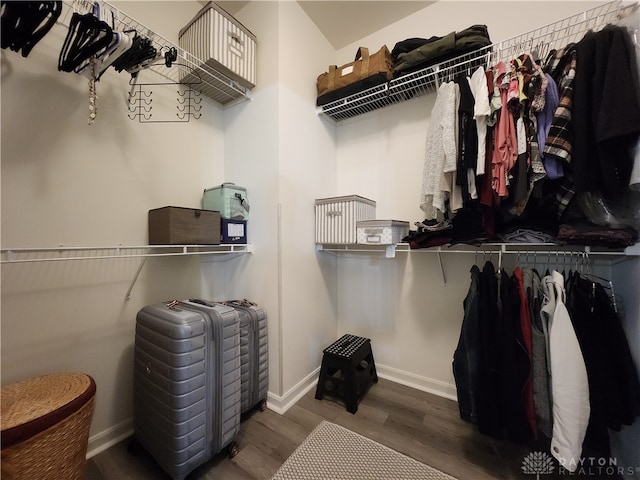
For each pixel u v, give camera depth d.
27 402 0.92
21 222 1.08
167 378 1.08
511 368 1.08
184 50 1.48
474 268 1.37
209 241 1.51
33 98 1.11
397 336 1.97
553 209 1.27
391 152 2.00
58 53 1.18
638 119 0.86
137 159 1.46
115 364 1.36
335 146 2.24
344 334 2.21
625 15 1.00
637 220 1.01
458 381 1.27
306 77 1.89
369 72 1.67
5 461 0.77
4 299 1.05
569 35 1.29
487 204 1.22
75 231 1.23
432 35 1.84
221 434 1.19
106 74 1.34
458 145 1.27
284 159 1.67
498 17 1.62
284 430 1.42
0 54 1.04
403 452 1.27
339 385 1.66
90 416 1.02
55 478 0.88
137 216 1.46
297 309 1.76
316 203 1.93
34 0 0.86
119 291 1.39
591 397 1.01
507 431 1.09
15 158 1.07
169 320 1.12
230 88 1.69
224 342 1.21
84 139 1.26
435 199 1.37
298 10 1.82
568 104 1.03
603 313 1.07
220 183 1.91
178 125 1.66
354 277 2.17
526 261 1.53
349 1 1.80
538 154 1.11
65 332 1.20
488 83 1.21
